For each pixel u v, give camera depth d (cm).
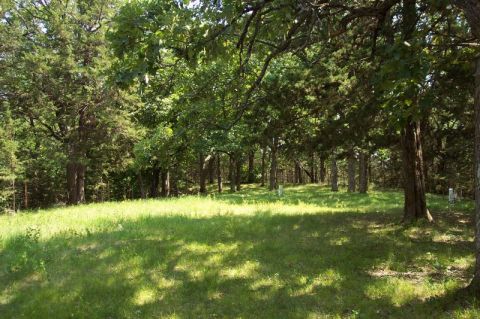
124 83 446
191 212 1461
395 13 750
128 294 652
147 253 851
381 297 609
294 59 1184
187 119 629
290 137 1318
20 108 2389
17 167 2433
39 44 2327
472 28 491
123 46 446
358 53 1029
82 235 1049
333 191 2997
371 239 978
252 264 784
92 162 2769
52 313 592
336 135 1240
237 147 2727
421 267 760
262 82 1114
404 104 618
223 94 670
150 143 603
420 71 427
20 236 1002
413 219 1184
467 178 2242
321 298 614
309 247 901
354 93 1121
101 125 2380
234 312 580
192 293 658
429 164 2317
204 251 873
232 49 613
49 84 2230
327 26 625
